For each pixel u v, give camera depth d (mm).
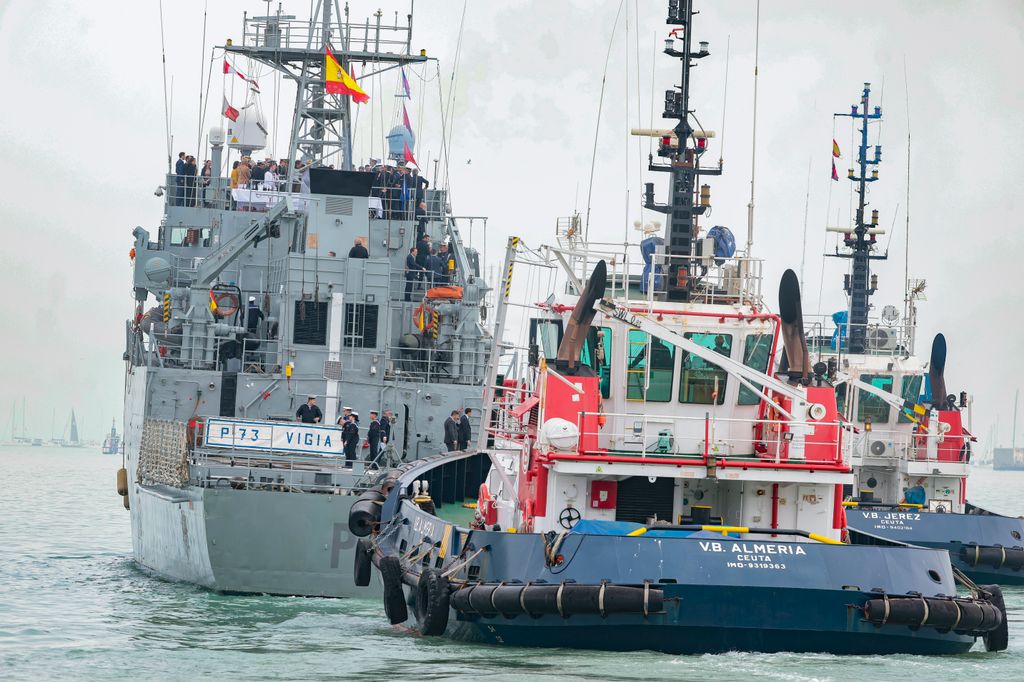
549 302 103312
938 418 165500
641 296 99000
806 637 81250
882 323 188500
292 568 127750
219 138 192125
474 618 84000
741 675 75750
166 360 162625
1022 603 132625
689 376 92625
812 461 88938
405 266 171000
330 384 154125
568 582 80812
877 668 78125
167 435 143125
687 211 100250
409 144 189375
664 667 77938
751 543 81562
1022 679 75562
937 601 80750
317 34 188250
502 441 105188
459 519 124000
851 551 81938
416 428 155375
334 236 159000
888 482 171000
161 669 87500
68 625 110438
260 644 98688
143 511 154250
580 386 89125
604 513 90500
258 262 169250
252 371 158500
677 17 106125
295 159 187875
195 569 133875
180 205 183000
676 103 104812
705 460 87625
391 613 98000
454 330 161625
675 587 79938
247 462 133250
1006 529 152500
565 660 80375
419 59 189375
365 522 114812
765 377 89938
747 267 96562
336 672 83938
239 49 187750
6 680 84438
